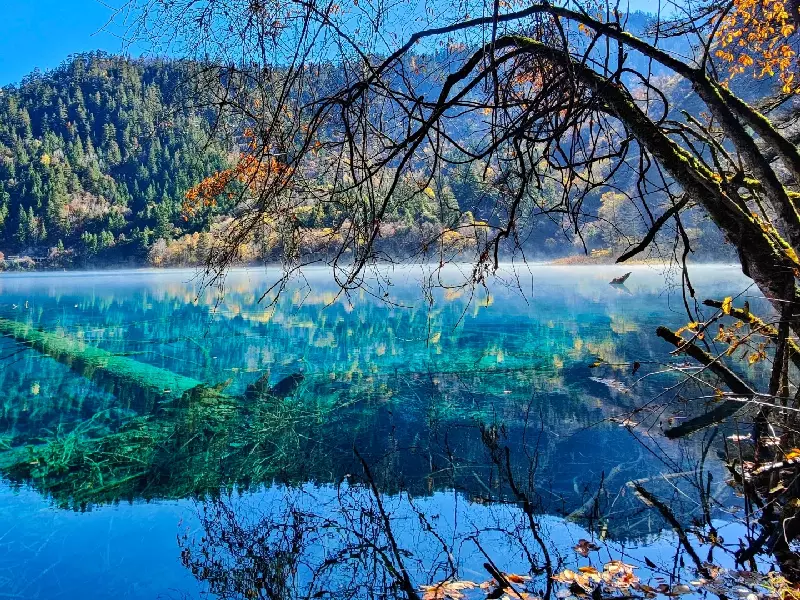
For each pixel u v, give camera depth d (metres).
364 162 2.01
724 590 2.05
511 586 2.21
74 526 2.95
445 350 7.66
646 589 2.11
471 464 3.70
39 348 8.45
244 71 2.01
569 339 8.04
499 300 13.36
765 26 3.36
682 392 5.04
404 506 3.09
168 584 2.34
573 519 2.84
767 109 3.84
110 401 5.66
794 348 3.21
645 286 16.11
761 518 2.67
